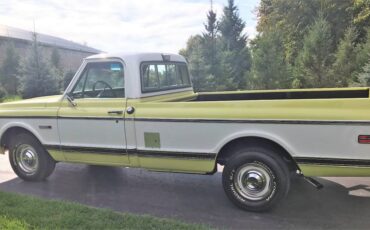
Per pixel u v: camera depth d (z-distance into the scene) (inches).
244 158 166.1
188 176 229.8
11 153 225.5
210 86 778.2
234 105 163.6
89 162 201.0
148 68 195.9
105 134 190.4
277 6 1024.2
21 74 989.2
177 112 172.7
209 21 926.4
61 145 204.5
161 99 206.2
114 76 189.2
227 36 1154.7
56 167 256.7
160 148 178.1
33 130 212.2
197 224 154.7
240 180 169.9
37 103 212.8
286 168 162.4
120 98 187.5
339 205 175.2
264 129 157.4
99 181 223.6
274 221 159.9
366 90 199.9
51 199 189.9
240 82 925.8
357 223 155.6
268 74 716.7
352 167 145.3
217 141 166.6
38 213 163.0
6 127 219.3
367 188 196.9
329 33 724.0
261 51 730.2
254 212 169.5
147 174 236.1
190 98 239.5
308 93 216.7
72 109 199.2
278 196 162.7
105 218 157.5
